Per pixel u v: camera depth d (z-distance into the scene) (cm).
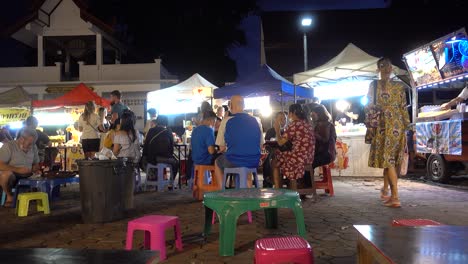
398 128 600
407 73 1056
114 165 563
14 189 727
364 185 917
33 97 2117
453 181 970
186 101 1383
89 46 2230
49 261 160
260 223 530
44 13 2112
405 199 697
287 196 399
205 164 755
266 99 1297
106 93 2103
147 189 938
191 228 511
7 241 468
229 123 608
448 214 558
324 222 523
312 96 1209
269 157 817
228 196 399
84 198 557
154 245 372
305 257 253
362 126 1123
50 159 1010
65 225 549
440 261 139
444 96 1494
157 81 2072
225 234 386
